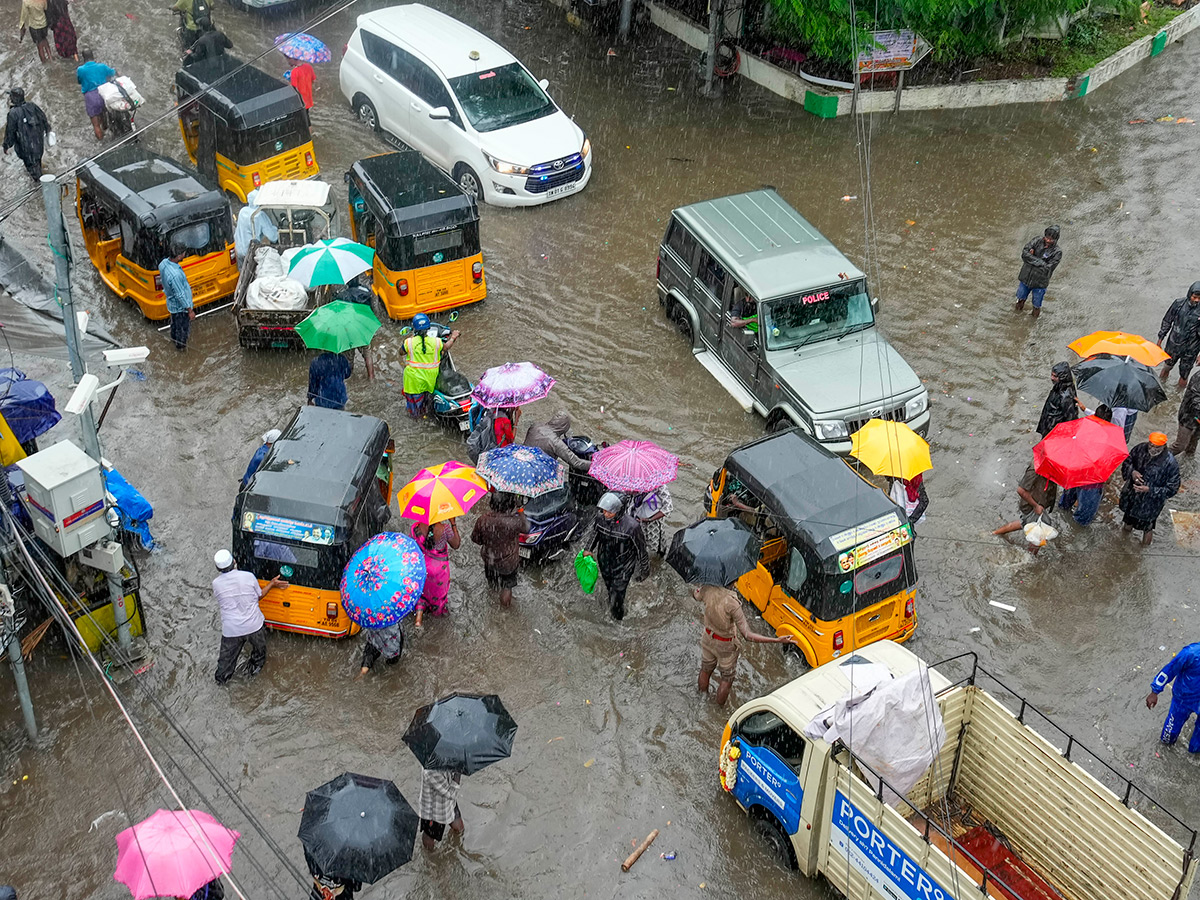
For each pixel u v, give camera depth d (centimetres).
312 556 1085
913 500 1209
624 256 1777
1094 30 2448
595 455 1191
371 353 1559
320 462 1145
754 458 1166
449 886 914
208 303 1603
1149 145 2144
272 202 1591
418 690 1089
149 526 1262
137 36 2348
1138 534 1306
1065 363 1343
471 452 1319
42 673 1081
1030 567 1253
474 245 1588
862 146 2109
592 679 1108
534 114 1894
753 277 1426
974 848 904
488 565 1149
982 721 905
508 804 984
